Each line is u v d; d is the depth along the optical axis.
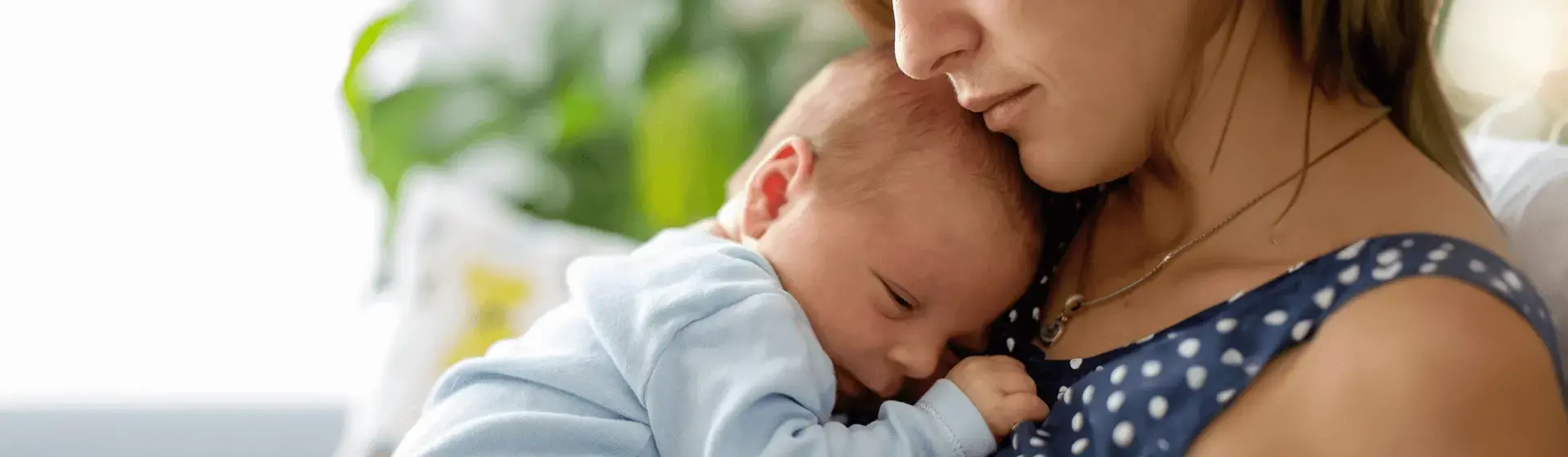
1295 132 0.86
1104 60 0.81
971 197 0.99
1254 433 0.74
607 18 2.03
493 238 1.70
